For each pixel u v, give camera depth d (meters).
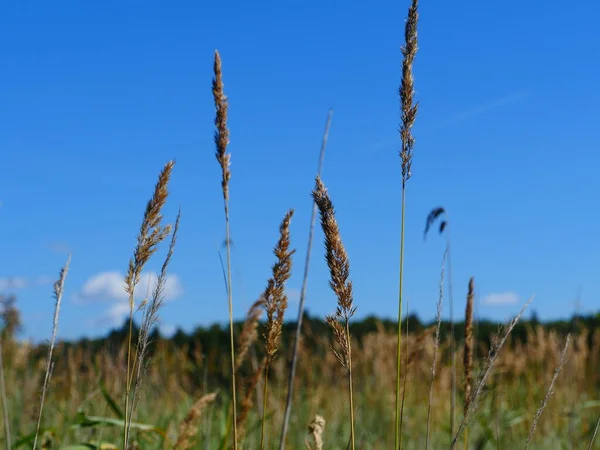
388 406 7.82
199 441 4.83
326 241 2.60
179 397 7.34
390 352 9.40
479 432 6.14
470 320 3.85
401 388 7.63
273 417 5.63
